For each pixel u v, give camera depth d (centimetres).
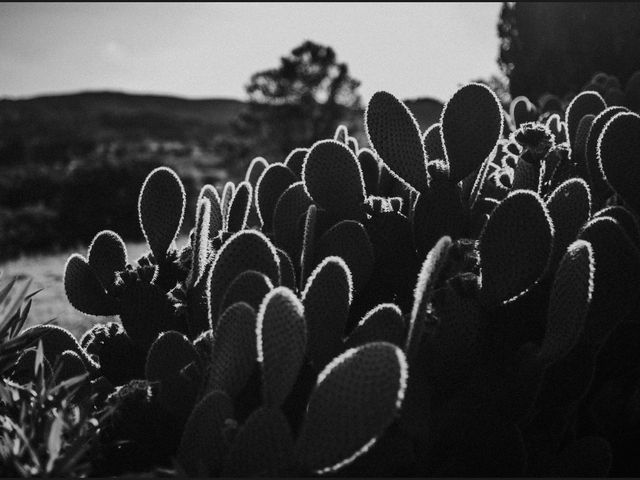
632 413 197
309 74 3850
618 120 213
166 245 227
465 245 191
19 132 9431
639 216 221
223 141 4088
